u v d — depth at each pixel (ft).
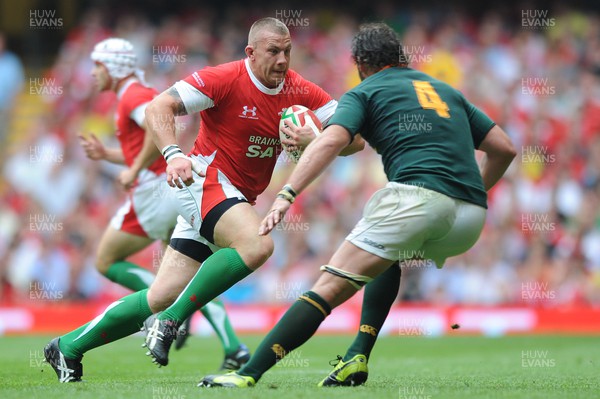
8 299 180.96
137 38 239.09
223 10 256.73
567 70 232.12
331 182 194.49
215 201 67.82
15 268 181.47
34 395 58.54
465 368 90.79
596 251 188.14
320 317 60.95
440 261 65.72
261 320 165.27
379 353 119.85
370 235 60.70
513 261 183.83
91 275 180.34
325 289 61.00
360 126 62.44
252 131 70.23
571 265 185.78
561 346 131.23
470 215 62.28
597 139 214.69
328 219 187.32
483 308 166.50
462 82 225.35
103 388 63.26
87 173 197.06
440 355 115.24
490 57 231.91
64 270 179.93
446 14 254.06
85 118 216.54
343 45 234.58
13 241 184.34
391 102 63.16
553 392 61.00
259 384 65.36
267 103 70.03
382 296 66.64
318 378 75.51
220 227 66.95
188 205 69.05
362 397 55.98
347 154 74.28
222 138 70.33
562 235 189.67
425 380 73.26
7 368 88.02
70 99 223.30
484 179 68.28
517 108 219.20
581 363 96.73
